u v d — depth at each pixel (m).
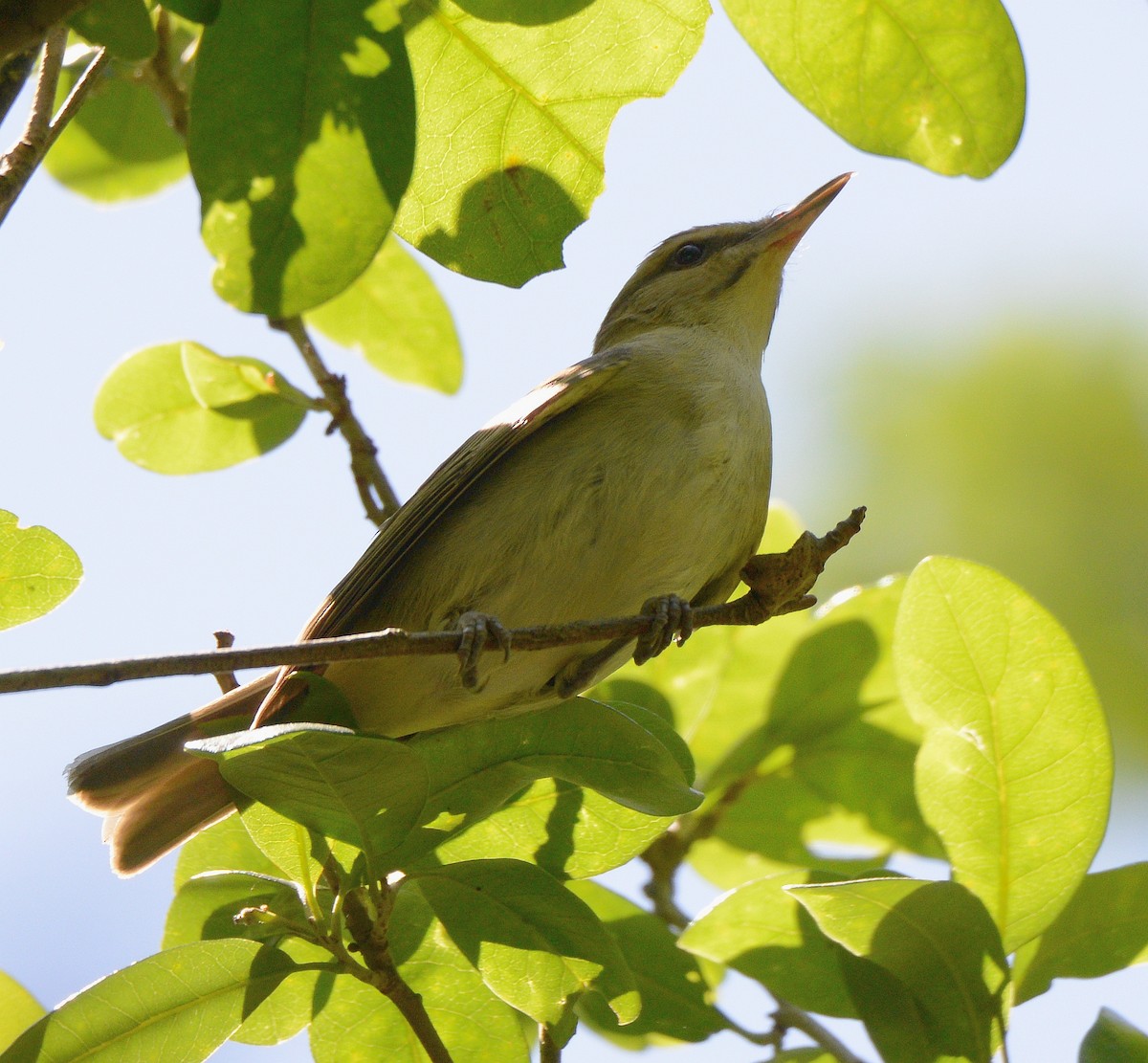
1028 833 7.50
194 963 6.37
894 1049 7.24
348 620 8.91
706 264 11.06
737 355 9.53
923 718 7.67
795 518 10.38
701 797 6.85
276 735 5.51
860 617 9.58
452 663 8.57
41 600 6.78
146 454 10.02
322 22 5.62
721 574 9.13
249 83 5.65
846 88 6.82
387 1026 7.34
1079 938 7.52
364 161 5.77
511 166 6.86
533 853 7.61
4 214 6.26
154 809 8.25
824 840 9.90
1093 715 7.51
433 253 6.92
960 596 7.64
